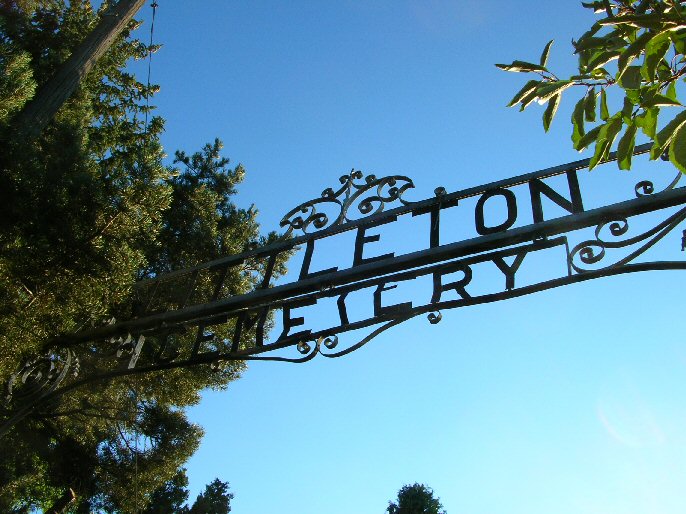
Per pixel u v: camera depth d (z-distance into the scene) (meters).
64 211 5.52
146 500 11.88
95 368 8.84
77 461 11.43
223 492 24.66
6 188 5.54
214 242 12.18
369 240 4.75
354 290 4.72
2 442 10.25
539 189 4.29
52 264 5.49
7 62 6.86
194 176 13.95
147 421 11.87
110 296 5.70
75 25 12.87
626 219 3.92
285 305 4.97
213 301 5.16
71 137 6.53
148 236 6.29
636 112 2.36
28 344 5.43
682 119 2.18
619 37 2.38
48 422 10.81
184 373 10.70
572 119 2.51
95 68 13.64
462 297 4.29
